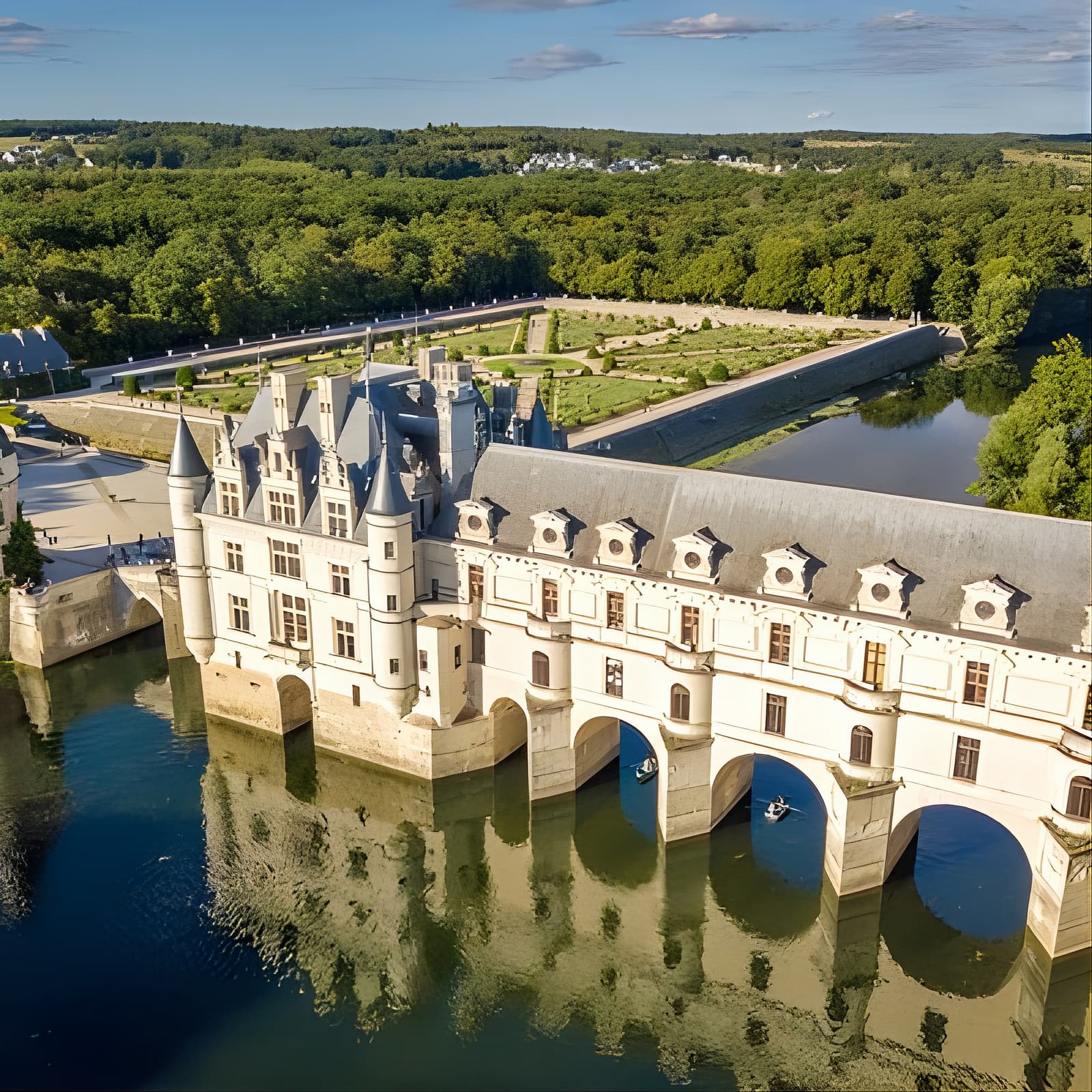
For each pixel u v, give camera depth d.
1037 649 71.50
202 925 84.44
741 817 94.62
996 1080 71.06
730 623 83.25
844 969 81.12
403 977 80.38
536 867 93.50
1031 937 77.38
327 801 101.94
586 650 91.50
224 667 109.56
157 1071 70.06
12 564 124.94
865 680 78.88
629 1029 75.81
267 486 100.38
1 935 82.38
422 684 97.44
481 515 93.31
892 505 80.00
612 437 191.88
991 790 76.12
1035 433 149.25
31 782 103.56
